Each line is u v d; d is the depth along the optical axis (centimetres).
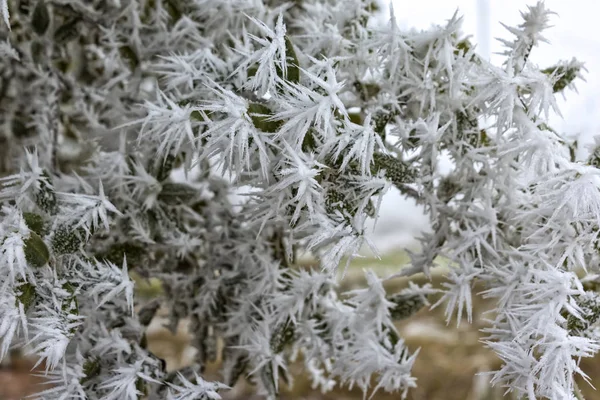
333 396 134
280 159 45
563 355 43
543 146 45
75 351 51
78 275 47
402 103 54
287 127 43
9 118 68
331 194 45
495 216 51
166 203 58
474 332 163
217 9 57
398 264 125
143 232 56
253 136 43
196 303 63
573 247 46
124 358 52
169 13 62
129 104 62
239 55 52
